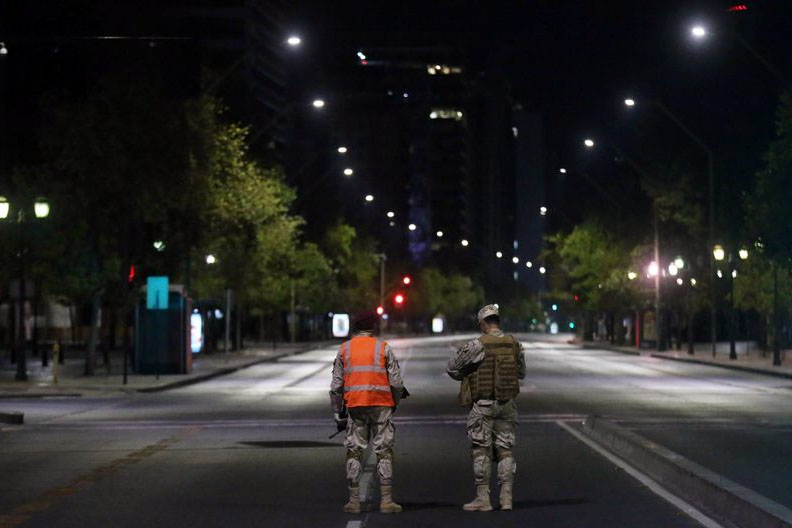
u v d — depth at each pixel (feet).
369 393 51.80
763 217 173.78
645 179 272.92
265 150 311.47
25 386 152.66
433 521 50.24
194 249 208.23
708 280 262.06
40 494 59.41
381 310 474.49
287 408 119.03
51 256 169.27
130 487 61.52
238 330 282.97
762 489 57.26
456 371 52.29
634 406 116.78
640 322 327.67
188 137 178.29
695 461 69.21
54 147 176.35
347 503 54.90
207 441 85.30
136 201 170.50
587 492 58.44
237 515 52.34
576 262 383.45
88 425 100.58
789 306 226.58
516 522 49.85
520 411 111.34
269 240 253.65
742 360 231.30
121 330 347.97
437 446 81.00
